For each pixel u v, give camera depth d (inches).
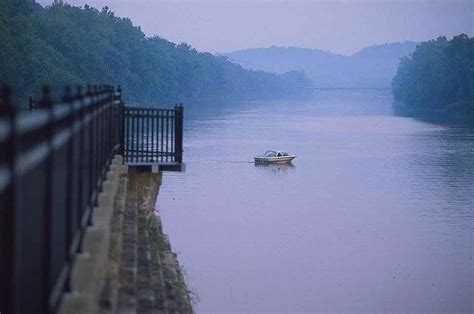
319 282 2096.5
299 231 2733.8
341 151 5664.4
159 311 914.7
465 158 5128.0
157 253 1194.6
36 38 5280.5
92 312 496.7
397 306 1951.3
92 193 725.3
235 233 2637.8
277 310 1834.4
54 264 451.8
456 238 2706.7
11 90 343.0
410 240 2659.9
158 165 1369.3
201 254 2309.3
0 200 317.7
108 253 709.3
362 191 3759.8
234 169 4436.5
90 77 6604.3
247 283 2023.9
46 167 417.7
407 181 4089.6
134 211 1120.2
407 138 6791.3
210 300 1861.5
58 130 469.7
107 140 1029.2
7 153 324.5
